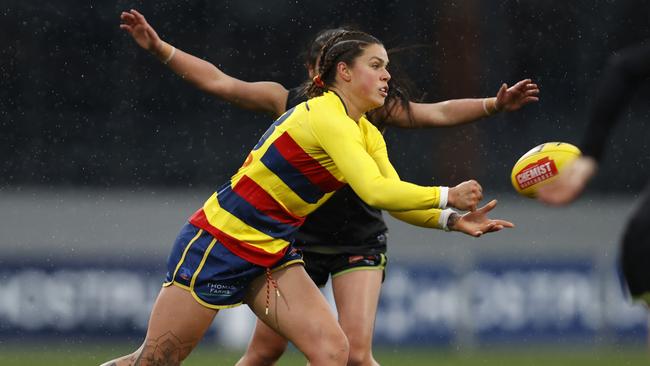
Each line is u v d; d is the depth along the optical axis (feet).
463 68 169.99
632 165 162.61
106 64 159.74
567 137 165.68
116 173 154.40
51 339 133.18
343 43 57.52
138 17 64.95
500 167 161.17
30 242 139.95
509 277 139.95
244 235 56.59
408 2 169.37
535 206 151.64
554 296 140.87
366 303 66.59
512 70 171.63
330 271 68.49
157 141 157.38
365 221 67.87
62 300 134.21
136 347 131.64
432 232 144.66
